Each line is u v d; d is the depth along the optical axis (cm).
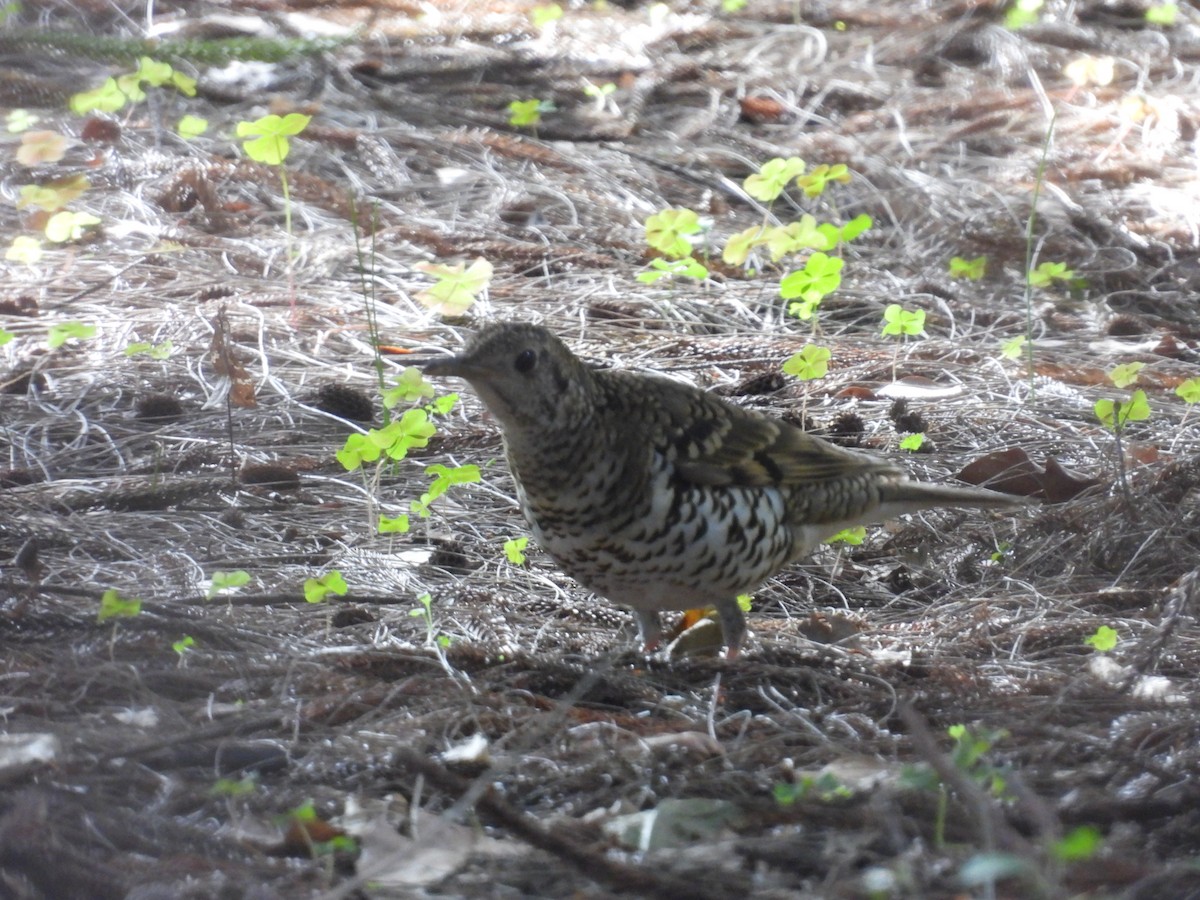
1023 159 2034
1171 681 880
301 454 1229
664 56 2391
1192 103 2244
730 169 1988
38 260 1550
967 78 2367
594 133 2066
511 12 2578
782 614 1058
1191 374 1452
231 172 1784
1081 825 692
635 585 891
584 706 870
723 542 887
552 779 737
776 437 921
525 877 646
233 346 1392
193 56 1930
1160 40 2559
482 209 1800
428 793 720
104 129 1916
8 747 716
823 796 702
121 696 821
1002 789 683
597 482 846
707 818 690
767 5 2658
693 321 1545
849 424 1289
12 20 2184
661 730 812
